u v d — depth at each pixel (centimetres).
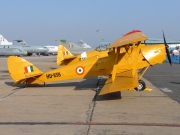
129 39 974
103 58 1199
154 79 1628
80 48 4556
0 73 2198
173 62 3862
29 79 1270
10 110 793
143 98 961
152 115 711
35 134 561
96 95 1048
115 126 612
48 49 8300
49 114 739
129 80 953
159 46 1144
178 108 792
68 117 702
